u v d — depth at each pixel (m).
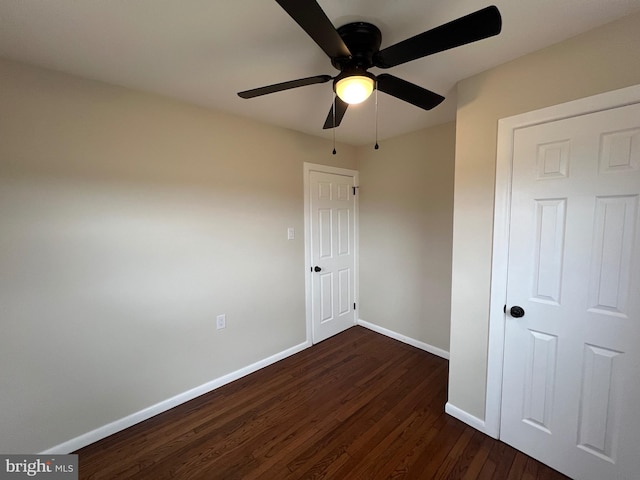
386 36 1.30
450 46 1.00
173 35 1.28
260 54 1.44
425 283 2.79
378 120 2.44
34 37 1.27
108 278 1.74
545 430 1.49
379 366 2.54
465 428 1.78
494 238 1.60
